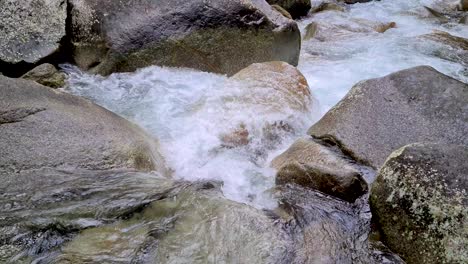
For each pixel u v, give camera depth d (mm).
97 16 6535
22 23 6500
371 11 11984
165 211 3936
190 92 6367
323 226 3898
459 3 12008
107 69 6574
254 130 5441
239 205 3982
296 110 5758
